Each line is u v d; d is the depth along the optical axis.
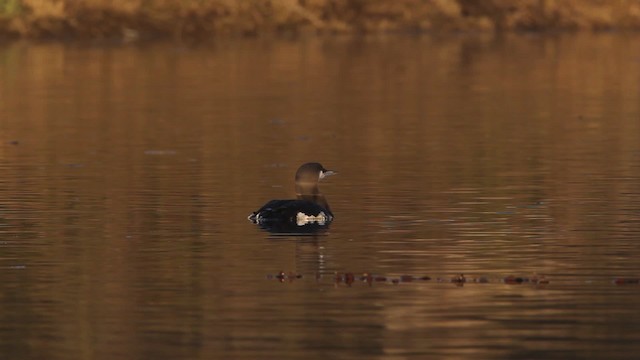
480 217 17.80
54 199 19.47
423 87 35.78
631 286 13.71
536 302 13.07
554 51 46.22
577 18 55.09
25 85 35.97
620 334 11.94
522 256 15.27
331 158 23.58
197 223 17.47
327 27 52.69
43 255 15.48
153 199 19.41
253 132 27.16
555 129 27.41
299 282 14.02
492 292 13.48
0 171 22.27
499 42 49.62
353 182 20.88
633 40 50.31
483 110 30.77
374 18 53.72
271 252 15.55
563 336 11.90
